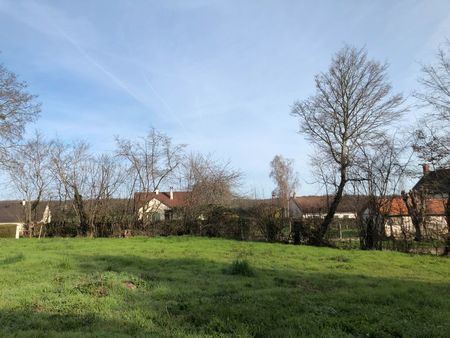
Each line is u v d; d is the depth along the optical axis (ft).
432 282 42.91
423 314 26.81
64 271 40.70
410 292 34.37
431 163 83.05
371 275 46.93
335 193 95.66
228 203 119.34
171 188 127.85
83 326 22.43
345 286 37.55
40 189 125.90
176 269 45.37
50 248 69.41
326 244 88.69
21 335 20.15
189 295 30.96
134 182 121.19
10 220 180.14
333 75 102.42
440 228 78.54
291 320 24.20
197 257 57.82
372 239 83.97
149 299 29.27
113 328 21.99
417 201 81.35
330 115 101.50
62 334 20.48
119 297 29.22
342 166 93.40
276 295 31.50
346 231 89.20
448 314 26.84
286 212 102.78
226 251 67.87
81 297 28.43
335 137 100.73
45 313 24.61
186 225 111.14
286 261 56.85
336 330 22.53
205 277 39.81
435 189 81.35
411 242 80.28
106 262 48.78
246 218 101.04
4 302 26.81
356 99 99.91
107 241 85.51
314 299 30.45
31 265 44.39
